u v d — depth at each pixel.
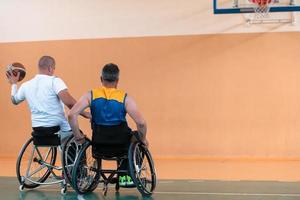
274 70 7.50
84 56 8.03
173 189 5.15
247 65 7.57
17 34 8.23
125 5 7.89
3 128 8.30
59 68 8.10
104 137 4.62
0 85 8.31
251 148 7.57
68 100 4.93
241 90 7.59
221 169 6.65
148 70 7.84
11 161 7.78
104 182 4.83
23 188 5.16
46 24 8.14
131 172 4.50
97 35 7.99
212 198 4.66
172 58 7.77
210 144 7.68
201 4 7.68
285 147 7.48
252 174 6.21
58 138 4.98
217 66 7.64
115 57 7.93
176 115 7.77
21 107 8.25
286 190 5.04
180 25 7.75
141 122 4.57
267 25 7.50
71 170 4.86
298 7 6.88
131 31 7.88
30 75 8.20
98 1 7.97
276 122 7.50
